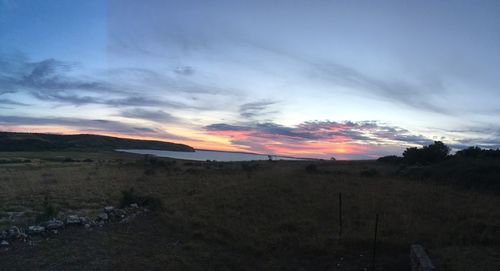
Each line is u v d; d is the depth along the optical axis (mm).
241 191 19531
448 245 9781
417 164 34031
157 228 12172
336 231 11695
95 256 9148
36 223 12789
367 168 35844
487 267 7551
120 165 45406
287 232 11586
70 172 35000
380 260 9383
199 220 12875
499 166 22016
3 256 8961
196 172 34125
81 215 14305
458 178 21906
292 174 29375
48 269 8156
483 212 13312
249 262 9305
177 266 8656
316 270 8859
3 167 42594
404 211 14102
